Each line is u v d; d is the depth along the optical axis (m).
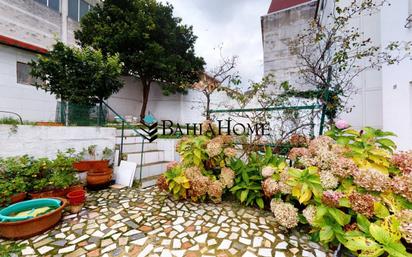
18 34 7.25
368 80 3.67
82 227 2.23
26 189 2.61
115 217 2.46
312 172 2.08
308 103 3.56
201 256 1.75
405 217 1.43
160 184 3.04
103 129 4.00
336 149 2.20
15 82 6.12
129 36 7.15
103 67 4.55
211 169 3.26
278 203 2.24
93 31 7.14
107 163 3.65
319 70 3.34
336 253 1.71
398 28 3.20
